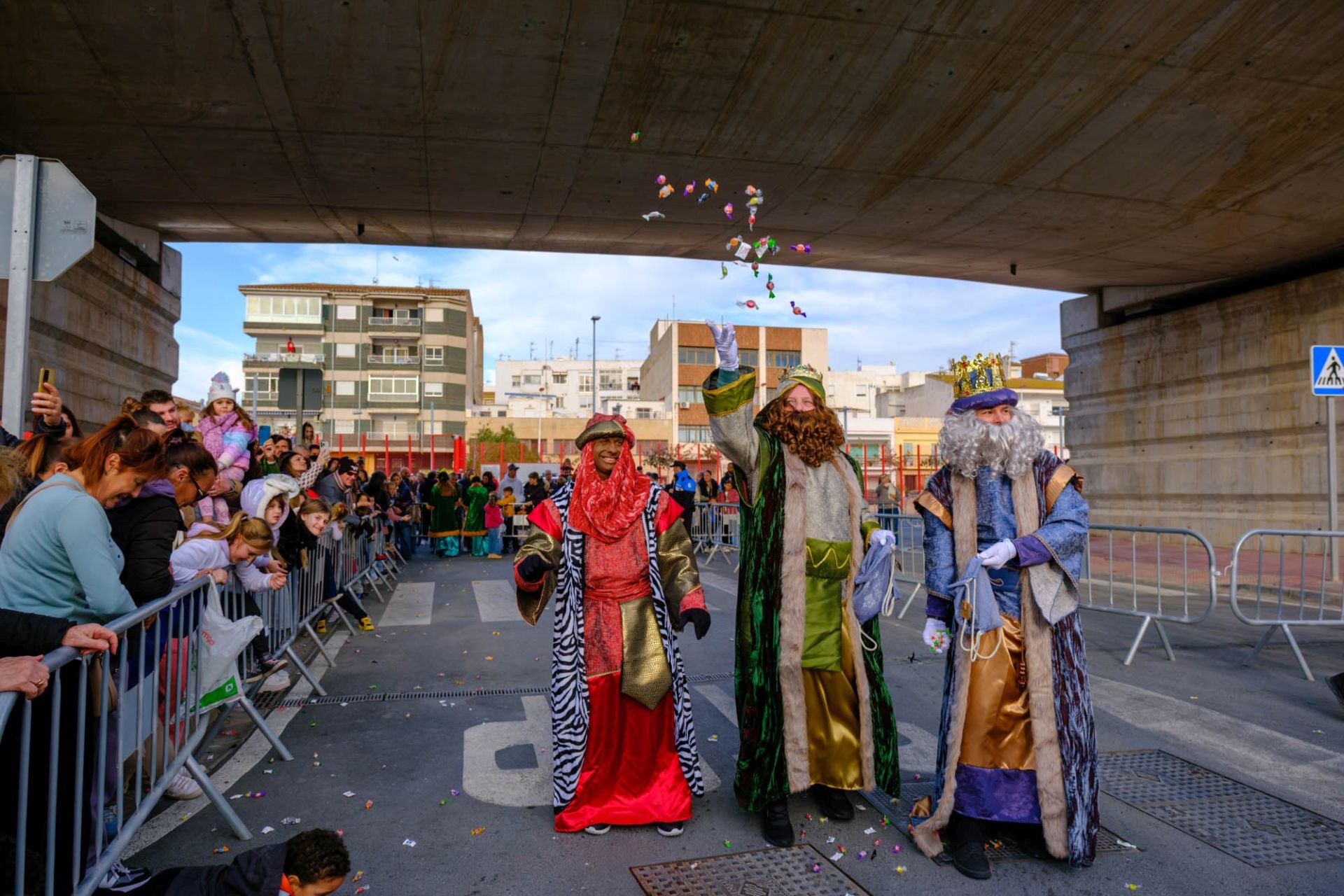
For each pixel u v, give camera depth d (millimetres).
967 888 2818
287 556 5543
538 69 7883
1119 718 4773
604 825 3262
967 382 3107
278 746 4086
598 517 3285
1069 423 19172
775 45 7629
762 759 3188
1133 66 7973
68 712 2297
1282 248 13281
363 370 60844
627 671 3275
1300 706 5031
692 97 8445
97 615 2609
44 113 8344
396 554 13609
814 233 12680
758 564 3318
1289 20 7312
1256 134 9258
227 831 3268
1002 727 2951
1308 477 14047
